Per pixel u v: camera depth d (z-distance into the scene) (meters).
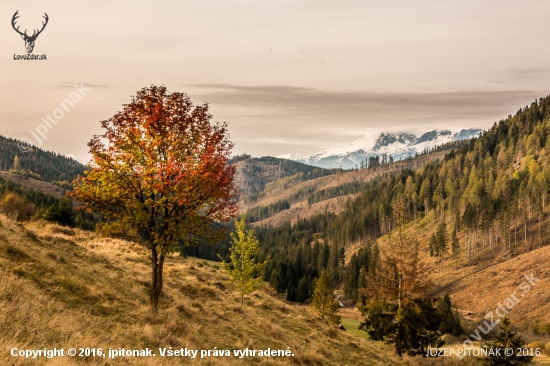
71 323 12.15
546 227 123.44
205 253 149.25
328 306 52.66
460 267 119.69
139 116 16.03
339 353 23.36
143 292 19.89
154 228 16.62
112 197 15.94
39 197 108.25
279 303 32.50
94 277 18.55
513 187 149.88
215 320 20.23
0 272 13.60
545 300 83.44
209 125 17.09
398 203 34.81
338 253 143.75
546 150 169.00
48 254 18.61
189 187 15.30
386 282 32.56
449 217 155.00
